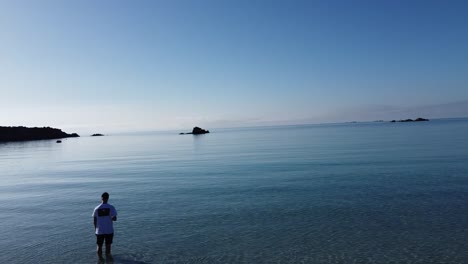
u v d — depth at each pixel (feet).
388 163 151.94
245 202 83.51
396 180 106.63
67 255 51.75
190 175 138.92
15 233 63.62
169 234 60.29
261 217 69.46
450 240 52.95
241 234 59.16
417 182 101.65
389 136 422.82
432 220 63.36
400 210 70.95
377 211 70.85
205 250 52.08
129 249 53.47
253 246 53.21
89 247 55.16
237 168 157.28
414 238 54.39
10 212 81.51
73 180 136.67
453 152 190.80
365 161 163.43
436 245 51.16
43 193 107.76
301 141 406.62
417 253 48.47
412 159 163.53
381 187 96.07
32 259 50.44
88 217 74.69
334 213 70.54
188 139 643.04
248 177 126.21
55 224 69.46
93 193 104.78
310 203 79.97
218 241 55.93
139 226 65.77
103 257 50.42
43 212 80.64
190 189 105.09
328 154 211.82
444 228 58.65
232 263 47.01
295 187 101.35
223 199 87.92
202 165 178.19
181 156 249.14
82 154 306.35
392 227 60.13
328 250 50.62
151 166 184.03
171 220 69.46
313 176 122.21
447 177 108.58
